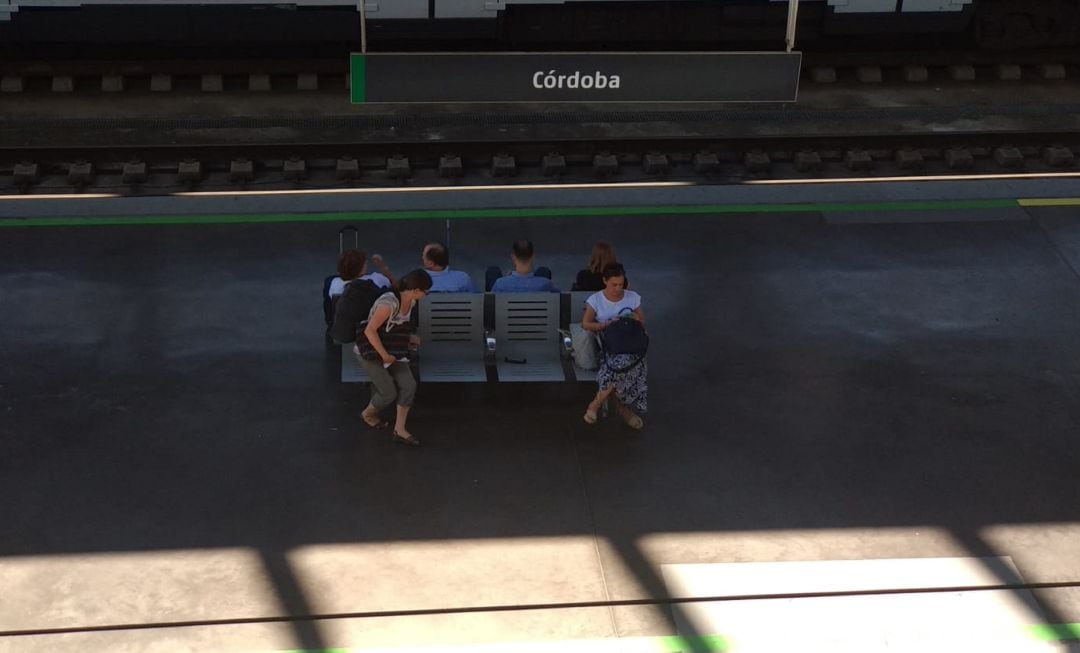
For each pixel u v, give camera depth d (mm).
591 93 7395
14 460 8633
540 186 12297
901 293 11156
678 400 9609
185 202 11906
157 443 8891
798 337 10469
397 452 8906
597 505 8461
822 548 8133
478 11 13344
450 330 9453
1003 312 10945
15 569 7648
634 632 7391
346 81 14359
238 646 7168
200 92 14078
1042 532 8359
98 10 13203
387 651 7172
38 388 9398
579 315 9578
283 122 13523
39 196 11391
